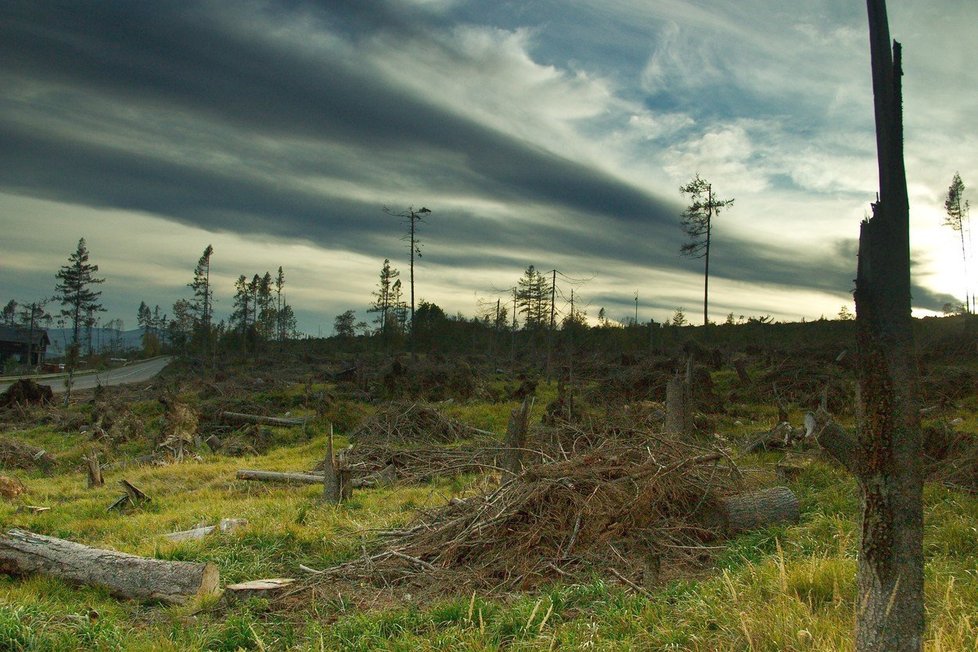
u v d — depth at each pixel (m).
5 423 30.50
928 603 5.32
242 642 6.33
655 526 8.76
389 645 5.96
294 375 46.28
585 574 7.67
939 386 23.94
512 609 6.50
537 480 9.24
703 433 18.28
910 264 3.24
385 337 67.50
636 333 56.09
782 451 14.83
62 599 7.31
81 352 103.69
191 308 83.12
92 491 16.00
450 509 9.84
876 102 3.28
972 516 8.47
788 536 8.25
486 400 30.66
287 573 8.52
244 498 14.05
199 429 26.09
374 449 18.55
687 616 5.55
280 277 103.00
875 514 3.24
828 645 4.30
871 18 3.31
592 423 16.38
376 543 9.33
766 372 28.73
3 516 12.30
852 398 22.83
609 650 5.13
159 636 6.36
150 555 8.87
